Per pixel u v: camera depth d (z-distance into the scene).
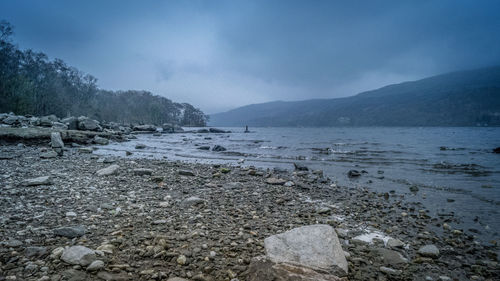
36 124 29.86
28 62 79.25
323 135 57.62
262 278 2.88
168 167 11.93
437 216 6.40
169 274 3.09
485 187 9.63
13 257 3.18
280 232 4.73
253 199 7.25
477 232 5.39
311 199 7.69
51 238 3.86
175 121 175.62
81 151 16.98
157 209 5.72
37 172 9.01
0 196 5.95
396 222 5.92
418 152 22.25
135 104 154.25
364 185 10.05
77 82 104.44
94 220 4.79
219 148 22.91
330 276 2.87
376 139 42.09
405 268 3.76
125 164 11.88
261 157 18.72
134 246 3.75
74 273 2.91
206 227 4.73
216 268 3.30
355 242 4.64
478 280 3.54
